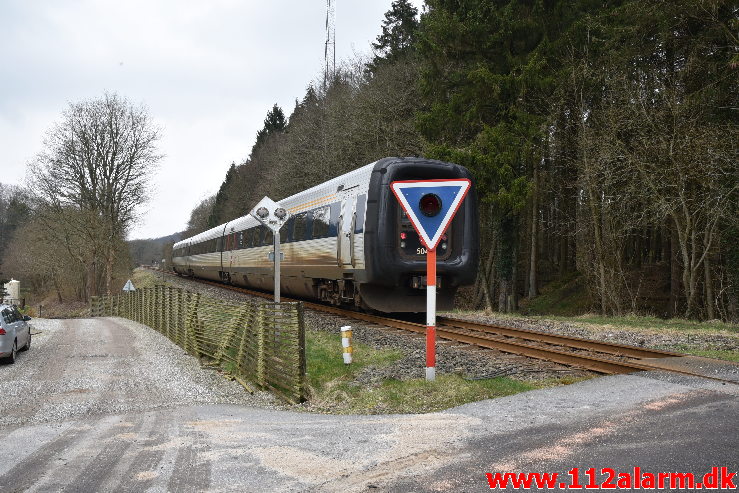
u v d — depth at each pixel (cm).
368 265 1374
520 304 3105
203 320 1366
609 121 2078
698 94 1839
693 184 1933
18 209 7488
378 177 1386
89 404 838
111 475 483
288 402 840
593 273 2461
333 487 434
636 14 1903
